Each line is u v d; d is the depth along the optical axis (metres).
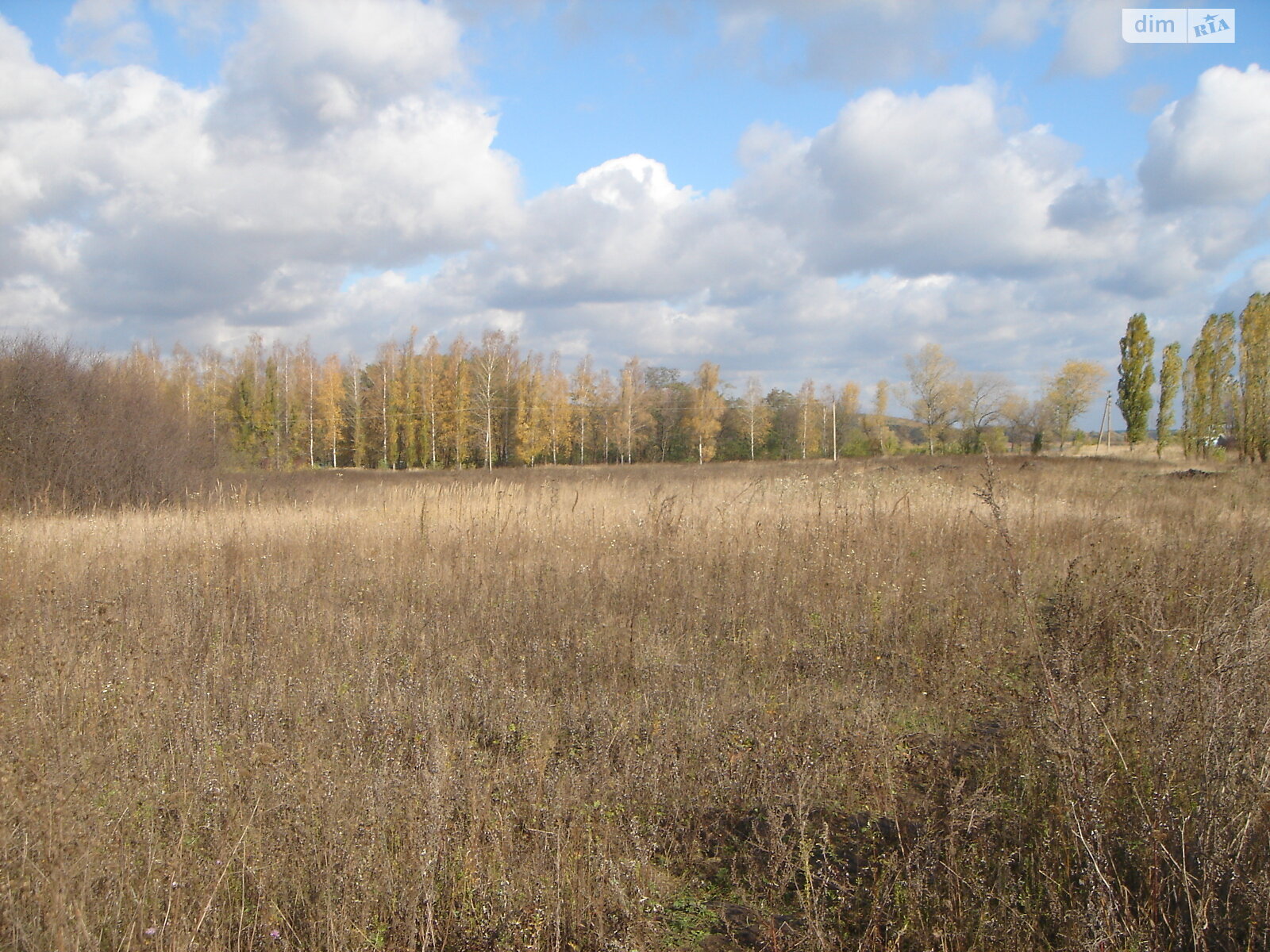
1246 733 3.46
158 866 3.13
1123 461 32.44
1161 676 4.19
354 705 4.79
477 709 4.91
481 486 13.95
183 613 6.56
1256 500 13.61
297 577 8.12
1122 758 3.63
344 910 2.93
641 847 3.39
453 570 8.10
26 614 6.30
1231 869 2.91
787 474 23.12
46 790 3.23
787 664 5.90
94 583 7.62
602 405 59.28
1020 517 10.04
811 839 3.54
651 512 9.54
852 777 4.12
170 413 20.23
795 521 9.66
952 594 7.05
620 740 4.41
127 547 9.23
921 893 3.04
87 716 4.38
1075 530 9.70
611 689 5.21
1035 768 3.87
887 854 3.40
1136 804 3.41
